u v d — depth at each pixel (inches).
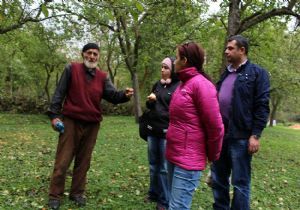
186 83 137.7
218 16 475.5
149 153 203.6
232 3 393.7
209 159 141.3
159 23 505.7
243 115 166.1
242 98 166.9
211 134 135.0
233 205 169.5
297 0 397.1
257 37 529.7
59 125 190.9
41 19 434.0
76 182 201.9
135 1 156.9
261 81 166.2
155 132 195.8
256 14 418.0
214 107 133.3
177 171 137.6
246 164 169.2
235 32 393.4
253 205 228.8
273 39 547.5
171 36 492.1
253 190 266.1
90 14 388.8
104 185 244.1
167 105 195.2
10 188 224.2
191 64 137.6
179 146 137.3
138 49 661.9
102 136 561.0
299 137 890.1
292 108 1785.2
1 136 524.7
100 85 200.7
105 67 1230.3
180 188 136.9
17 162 312.0
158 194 201.2
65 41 943.0
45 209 188.5
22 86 1203.2
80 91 194.7
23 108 1018.7
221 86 176.4
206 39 536.4
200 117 136.1
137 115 809.5
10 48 980.6
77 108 194.7
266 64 794.2
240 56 170.6
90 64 197.3
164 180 194.2
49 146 430.3
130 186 247.3
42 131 611.2
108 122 852.0
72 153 196.9
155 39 525.7
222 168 177.6
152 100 197.5
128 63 733.3
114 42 788.0
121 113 1114.7
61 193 195.5
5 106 1019.3
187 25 488.7
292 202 247.0
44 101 1051.3
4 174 262.5
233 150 169.2
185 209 137.6
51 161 324.5
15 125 716.0
